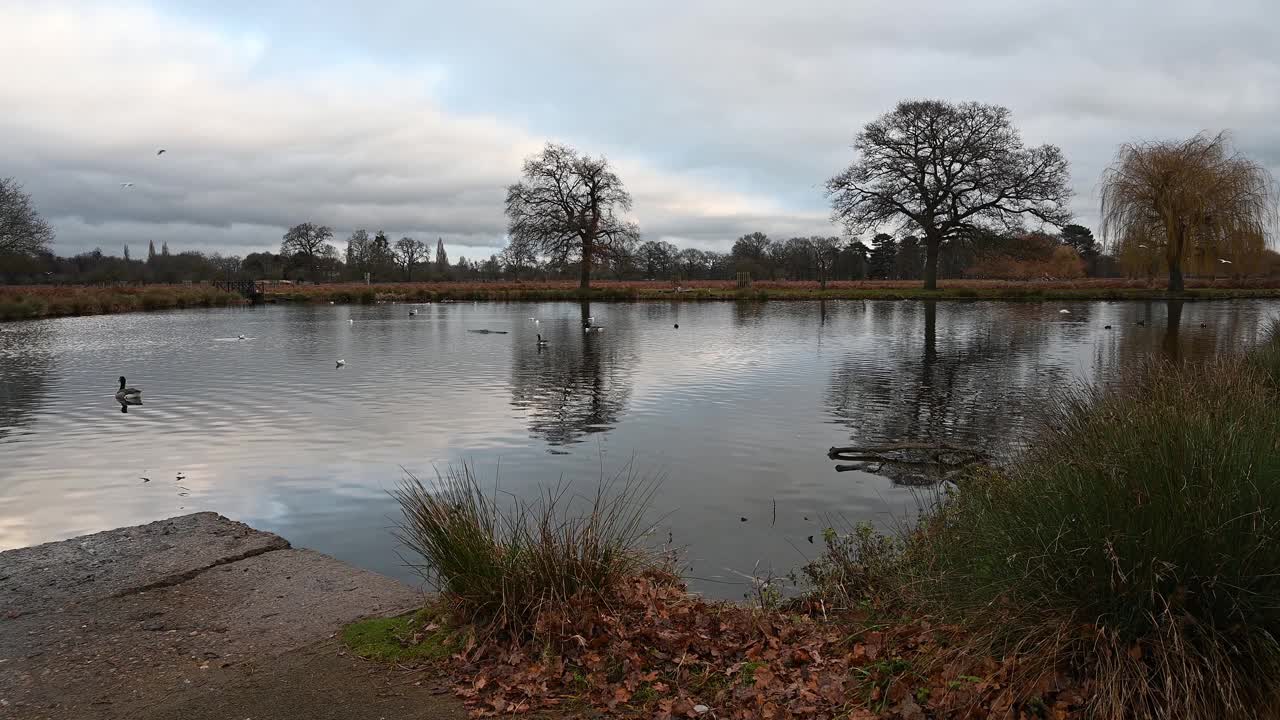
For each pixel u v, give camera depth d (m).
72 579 4.69
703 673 3.60
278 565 4.95
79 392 15.48
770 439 10.89
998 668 3.20
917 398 14.44
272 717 3.22
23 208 50.25
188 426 11.98
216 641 3.90
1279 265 53.16
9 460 9.82
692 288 64.81
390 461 9.72
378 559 6.38
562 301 56.25
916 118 50.12
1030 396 14.50
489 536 4.23
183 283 72.12
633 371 18.53
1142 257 42.69
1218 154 40.50
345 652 3.78
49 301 41.34
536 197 54.53
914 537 5.53
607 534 4.61
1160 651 2.97
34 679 3.52
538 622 3.76
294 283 76.56
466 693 3.39
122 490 8.49
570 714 3.28
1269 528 3.12
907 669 3.42
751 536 6.82
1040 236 50.34
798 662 3.75
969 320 34.69
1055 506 3.61
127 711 3.26
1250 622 3.03
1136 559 3.15
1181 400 5.13
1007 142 49.12
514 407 13.64
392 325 34.50
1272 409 5.34
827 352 22.48
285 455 10.05
